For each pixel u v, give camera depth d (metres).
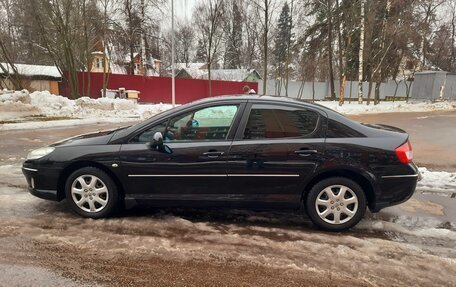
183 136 4.20
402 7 24.64
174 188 4.20
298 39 33.47
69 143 4.44
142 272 3.15
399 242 3.86
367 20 26.19
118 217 4.41
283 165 4.02
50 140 10.45
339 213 4.07
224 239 3.84
